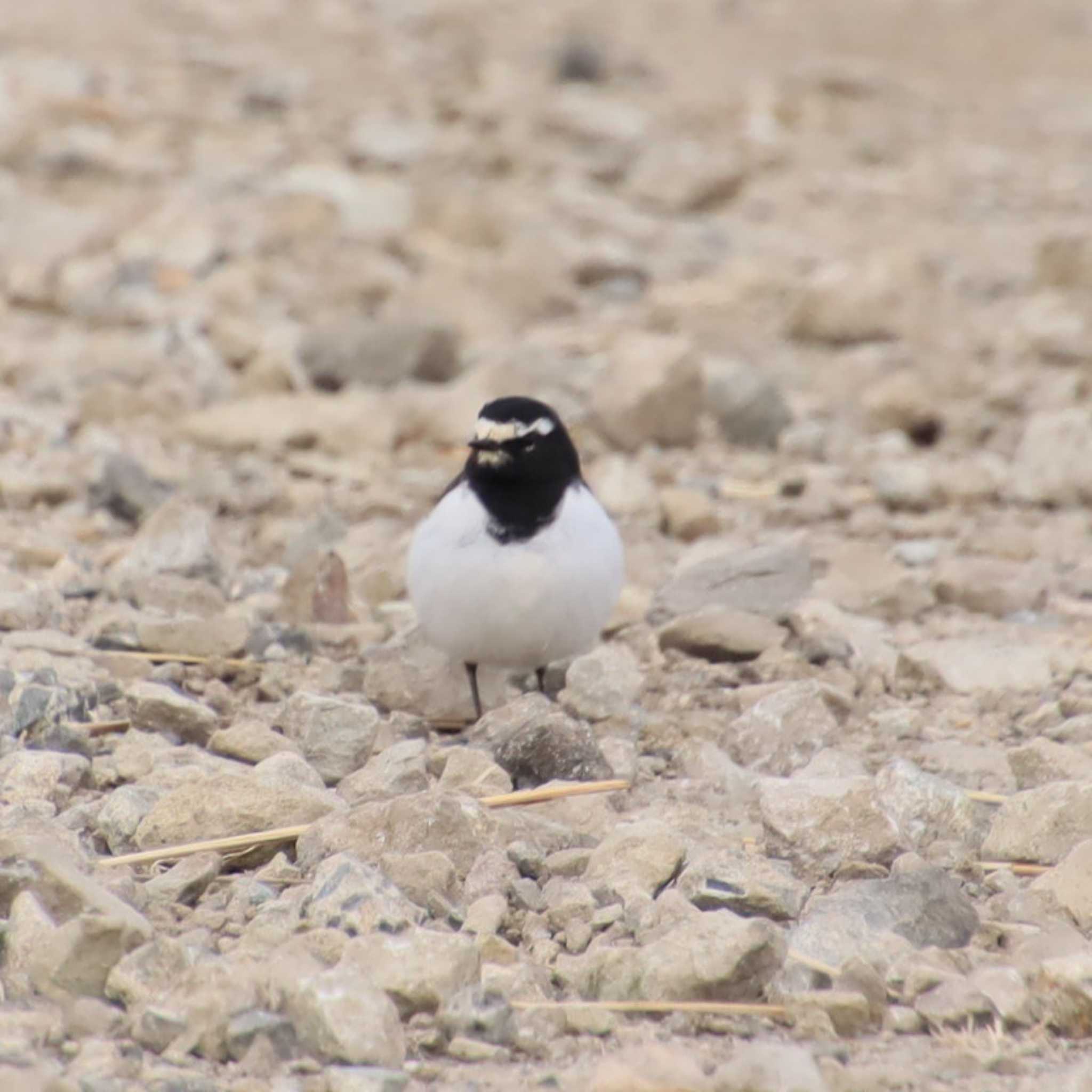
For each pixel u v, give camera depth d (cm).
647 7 4475
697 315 2169
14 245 2239
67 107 2855
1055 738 1060
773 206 2823
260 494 1518
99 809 910
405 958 738
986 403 1900
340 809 885
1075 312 2230
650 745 1049
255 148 2819
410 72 3491
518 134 3045
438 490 1573
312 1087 674
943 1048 727
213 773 929
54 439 1636
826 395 1947
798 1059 673
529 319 2195
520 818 896
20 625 1177
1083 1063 694
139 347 1877
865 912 804
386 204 2530
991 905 846
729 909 821
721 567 1270
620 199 2784
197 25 3781
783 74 3734
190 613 1231
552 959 787
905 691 1154
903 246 2614
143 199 2505
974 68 3966
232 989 708
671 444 1747
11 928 757
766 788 914
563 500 1010
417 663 1110
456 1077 694
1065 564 1439
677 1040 730
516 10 4325
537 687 1117
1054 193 2984
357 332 1881
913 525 1533
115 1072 673
